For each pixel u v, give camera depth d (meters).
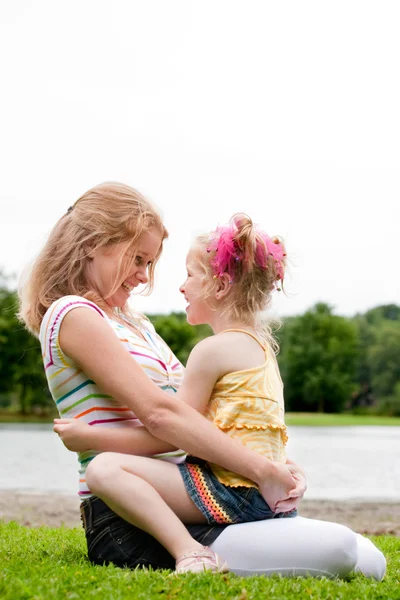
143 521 3.12
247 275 3.49
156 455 3.36
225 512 3.19
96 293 3.56
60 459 15.30
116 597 2.66
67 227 3.62
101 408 3.33
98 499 3.33
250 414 3.30
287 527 3.17
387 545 5.19
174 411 3.18
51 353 3.35
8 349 59.25
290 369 78.38
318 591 2.85
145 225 3.57
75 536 4.97
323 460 16.41
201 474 3.23
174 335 71.12
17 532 5.26
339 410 78.38
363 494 10.06
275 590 2.85
